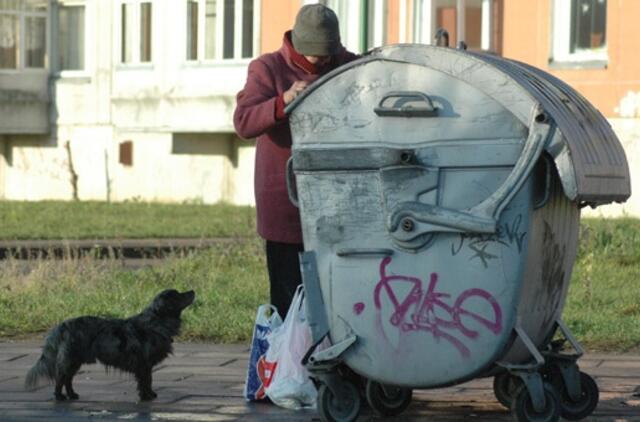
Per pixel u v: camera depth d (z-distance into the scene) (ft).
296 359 51.21
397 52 46.34
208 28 207.00
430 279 45.75
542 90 45.98
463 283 45.42
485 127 45.29
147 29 215.51
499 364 45.73
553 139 44.50
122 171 221.25
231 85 203.72
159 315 53.57
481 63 45.39
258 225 53.98
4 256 127.54
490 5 178.60
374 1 187.93
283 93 49.34
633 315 73.82
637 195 169.58
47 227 152.35
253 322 70.64
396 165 46.01
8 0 225.97
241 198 209.26
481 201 45.27
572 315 72.69
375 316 46.47
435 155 45.70
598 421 48.55
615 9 171.63
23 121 227.20
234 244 113.60
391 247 46.24
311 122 47.67
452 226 45.21
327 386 47.50
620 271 94.63
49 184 229.45
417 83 46.11
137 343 52.95
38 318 75.31
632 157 170.71
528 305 45.70
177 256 115.24
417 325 45.96
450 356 45.62
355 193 46.70
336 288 47.06
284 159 53.06
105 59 222.89
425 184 45.78
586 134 46.03
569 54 175.94
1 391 55.77
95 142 224.74
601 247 102.68
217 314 73.72
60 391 53.72
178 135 214.48
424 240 45.75
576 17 175.01
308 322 47.62
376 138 46.60
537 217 45.14
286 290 53.93
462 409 51.06
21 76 226.79
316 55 52.13
